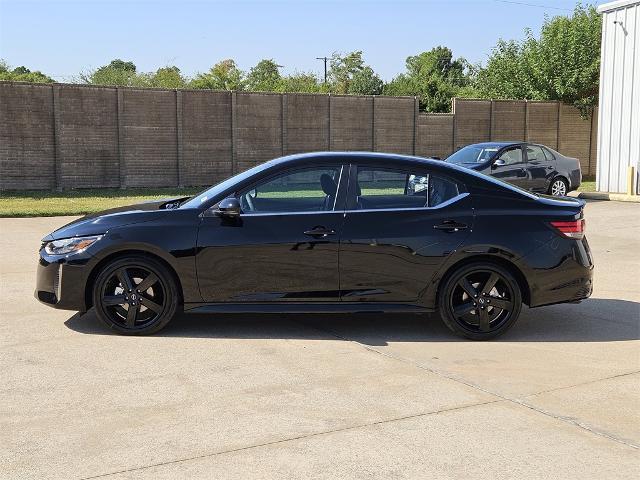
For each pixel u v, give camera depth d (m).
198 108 24.50
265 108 25.59
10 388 4.81
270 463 3.70
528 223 6.16
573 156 30.23
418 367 5.35
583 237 6.34
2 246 11.07
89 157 22.84
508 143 17.78
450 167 6.32
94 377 5.05
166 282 6.07
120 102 23.12
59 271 6.07
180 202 6.77
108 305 6.09
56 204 17.75
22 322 6.55
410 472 3.61
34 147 21.91
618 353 5.78
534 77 30.36
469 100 28.59
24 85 21.56
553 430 4.16
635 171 19.20
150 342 5.94
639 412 4.46
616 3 19.50
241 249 6.00
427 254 6.07
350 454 3.81
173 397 4.66
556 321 6.85
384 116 27.53
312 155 6.31
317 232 6.02
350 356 5.62
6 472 3.57
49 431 4.10
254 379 5.03
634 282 8.74
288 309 6.09
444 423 4.25
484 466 3.69
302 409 4.46
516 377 5.13
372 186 6.20
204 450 3.85
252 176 6.19
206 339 6.05
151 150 23.92
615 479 3.56
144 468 3.63
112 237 6.00
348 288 6.09
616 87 19.80
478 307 6.13
